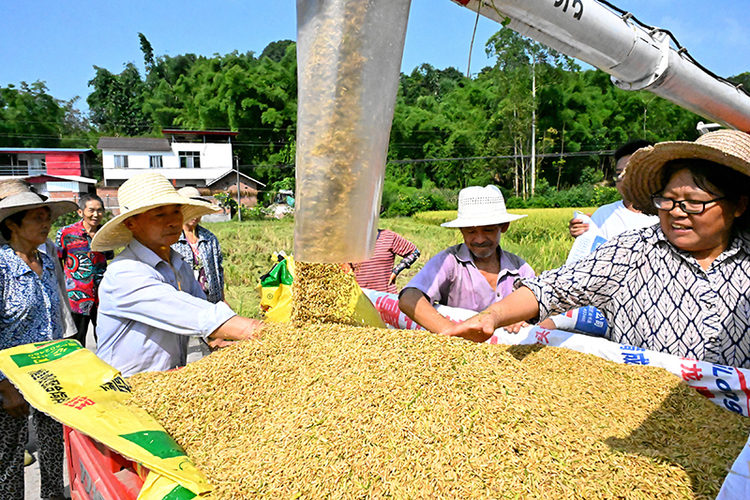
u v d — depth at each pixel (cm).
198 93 7894
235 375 232
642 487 157
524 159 5906
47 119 8244
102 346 297
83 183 4419
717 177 193
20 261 367
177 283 324
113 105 9025
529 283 250
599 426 194
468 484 156
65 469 430
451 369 201
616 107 6066
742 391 210
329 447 176
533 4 171
